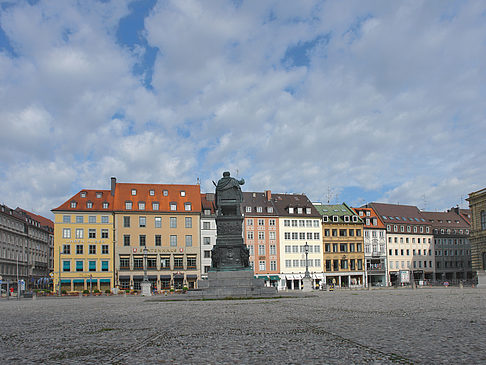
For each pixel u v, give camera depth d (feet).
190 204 342.03
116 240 326.85
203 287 146.82
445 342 40.29
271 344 41.45
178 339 46.24
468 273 449.89
